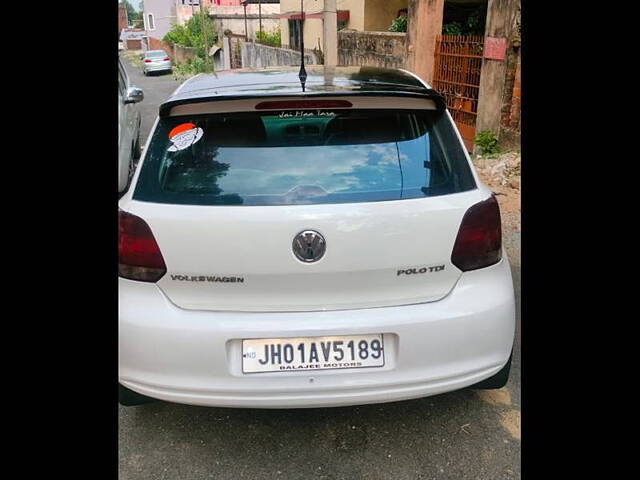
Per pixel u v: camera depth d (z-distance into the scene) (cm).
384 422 237
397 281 193
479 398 252
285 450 221
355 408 245
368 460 216
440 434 229
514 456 217
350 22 1249
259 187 194
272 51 1753
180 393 192
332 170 198
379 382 190
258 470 212
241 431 232
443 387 196
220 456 219
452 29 888
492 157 596
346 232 186
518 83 575
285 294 190
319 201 190
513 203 500
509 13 578
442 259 195
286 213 186
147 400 217
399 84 225
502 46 591
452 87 727
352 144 203
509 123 600
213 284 190
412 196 194
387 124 208
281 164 199
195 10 3775
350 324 188
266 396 188
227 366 188
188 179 198
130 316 192
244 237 185
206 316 190
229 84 230
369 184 196
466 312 195
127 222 194
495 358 203
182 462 216
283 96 202
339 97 203
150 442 226
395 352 191
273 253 185
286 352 188
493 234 203
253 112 204
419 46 784
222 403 191
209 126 205
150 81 2509
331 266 187
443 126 214
